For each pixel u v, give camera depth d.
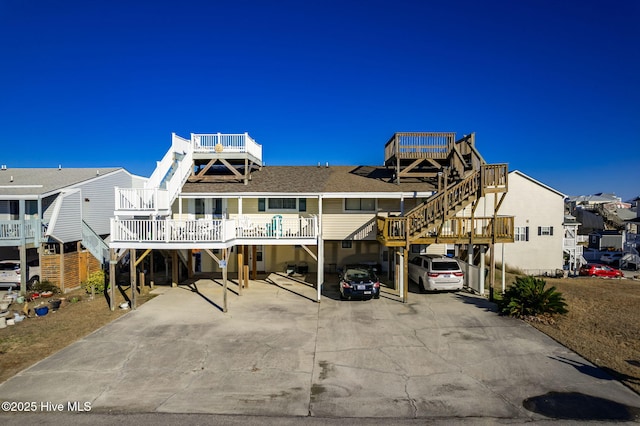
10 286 16.50
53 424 6.59
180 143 18.52
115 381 8.23
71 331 11.50
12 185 19.14
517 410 7.00
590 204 67.75
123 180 24.31
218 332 11.44
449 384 8.03
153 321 12.53
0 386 7.98
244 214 19.59
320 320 12.59
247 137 19.08
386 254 20.89
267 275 20.61
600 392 7.59
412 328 11.68
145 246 13.89
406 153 18.70
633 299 15.06
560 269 25.02
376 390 7.81
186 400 7.43
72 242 19.62
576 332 11.05
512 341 10.45
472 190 15.62
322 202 19.25
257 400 7.43
